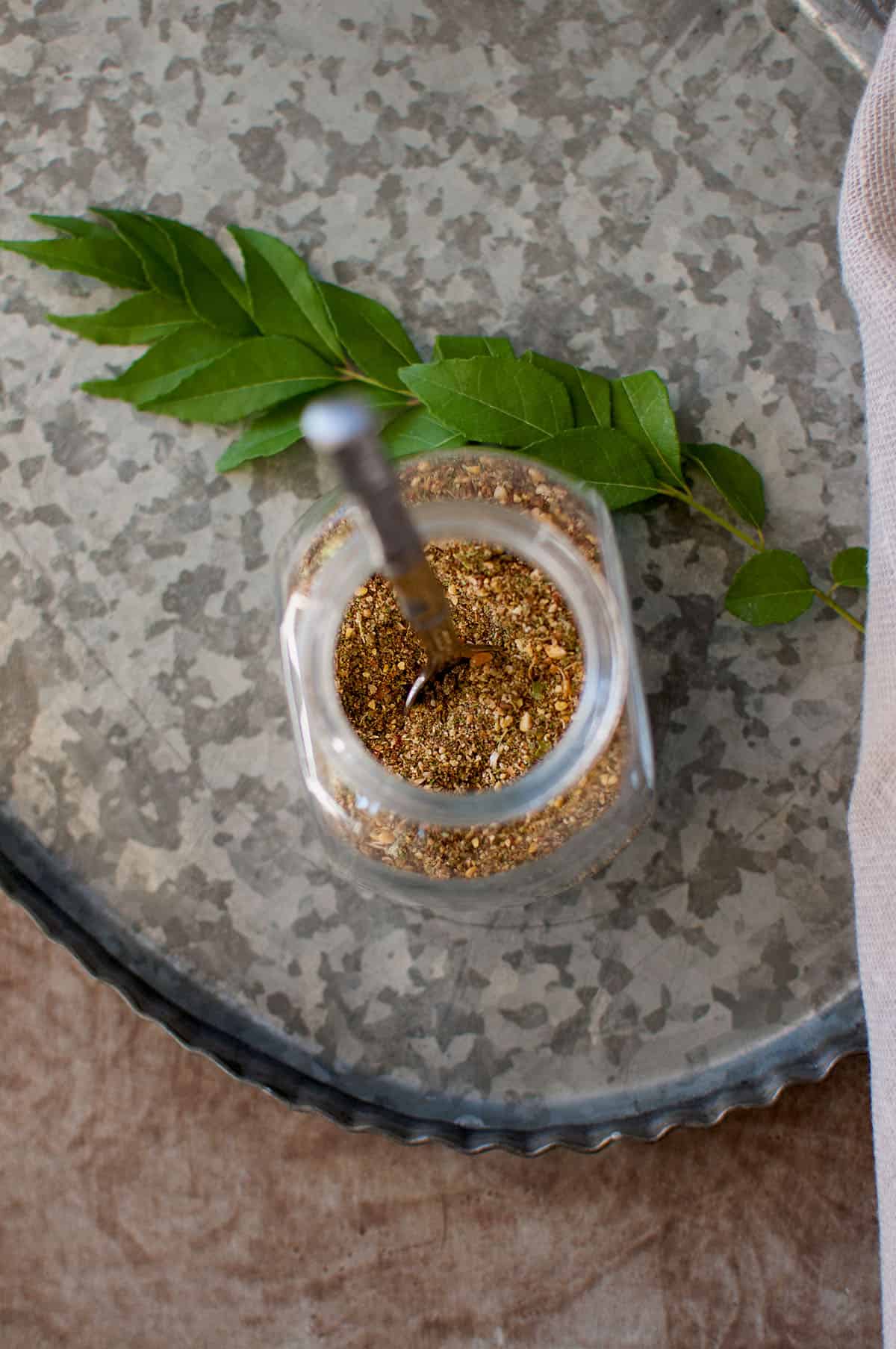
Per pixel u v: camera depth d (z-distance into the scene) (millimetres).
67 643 502
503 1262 517
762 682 495
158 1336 525
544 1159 517
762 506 490
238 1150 524
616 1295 515
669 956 491
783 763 493
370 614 471
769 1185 513
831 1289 511
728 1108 480
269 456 502
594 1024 490
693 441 500
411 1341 519
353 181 509
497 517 468
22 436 507
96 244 500
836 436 500
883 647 465
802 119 505
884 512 457
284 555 487
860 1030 486
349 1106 487
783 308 502
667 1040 489
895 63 461
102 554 504
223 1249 524
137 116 513
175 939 494
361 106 511
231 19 514
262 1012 492
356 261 507
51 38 516
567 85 508
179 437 505
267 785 497
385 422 496
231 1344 523
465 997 491
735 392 501
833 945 490
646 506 498
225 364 489
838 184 503
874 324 456
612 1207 516
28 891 494
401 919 493
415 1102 489
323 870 494
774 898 491
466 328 504
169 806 498
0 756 501
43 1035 531
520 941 492
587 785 463
